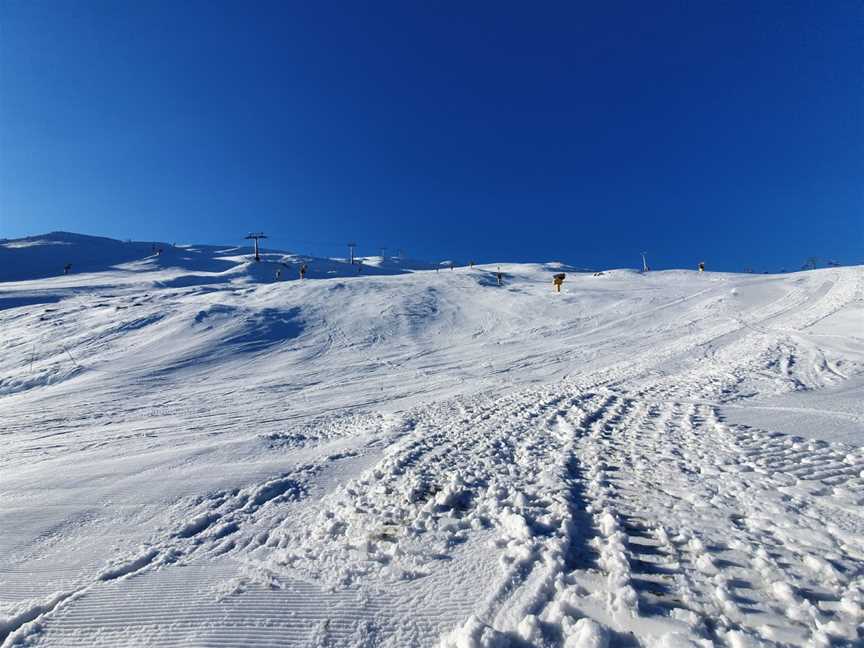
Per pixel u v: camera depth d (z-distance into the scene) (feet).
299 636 7.50
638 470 13.79
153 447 21.22
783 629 6.57
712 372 32.63
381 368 46.19
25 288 131.34
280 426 25.22
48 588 9.73
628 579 7.96
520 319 73.31
